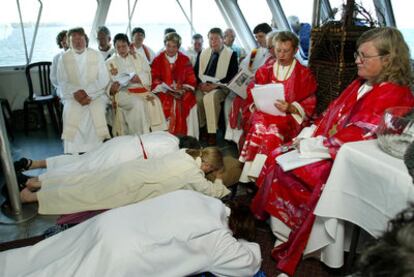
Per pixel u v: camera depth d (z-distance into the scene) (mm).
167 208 1498
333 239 1659
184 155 2221
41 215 2354
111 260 1302
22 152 3668
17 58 4742
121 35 3725
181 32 5590
